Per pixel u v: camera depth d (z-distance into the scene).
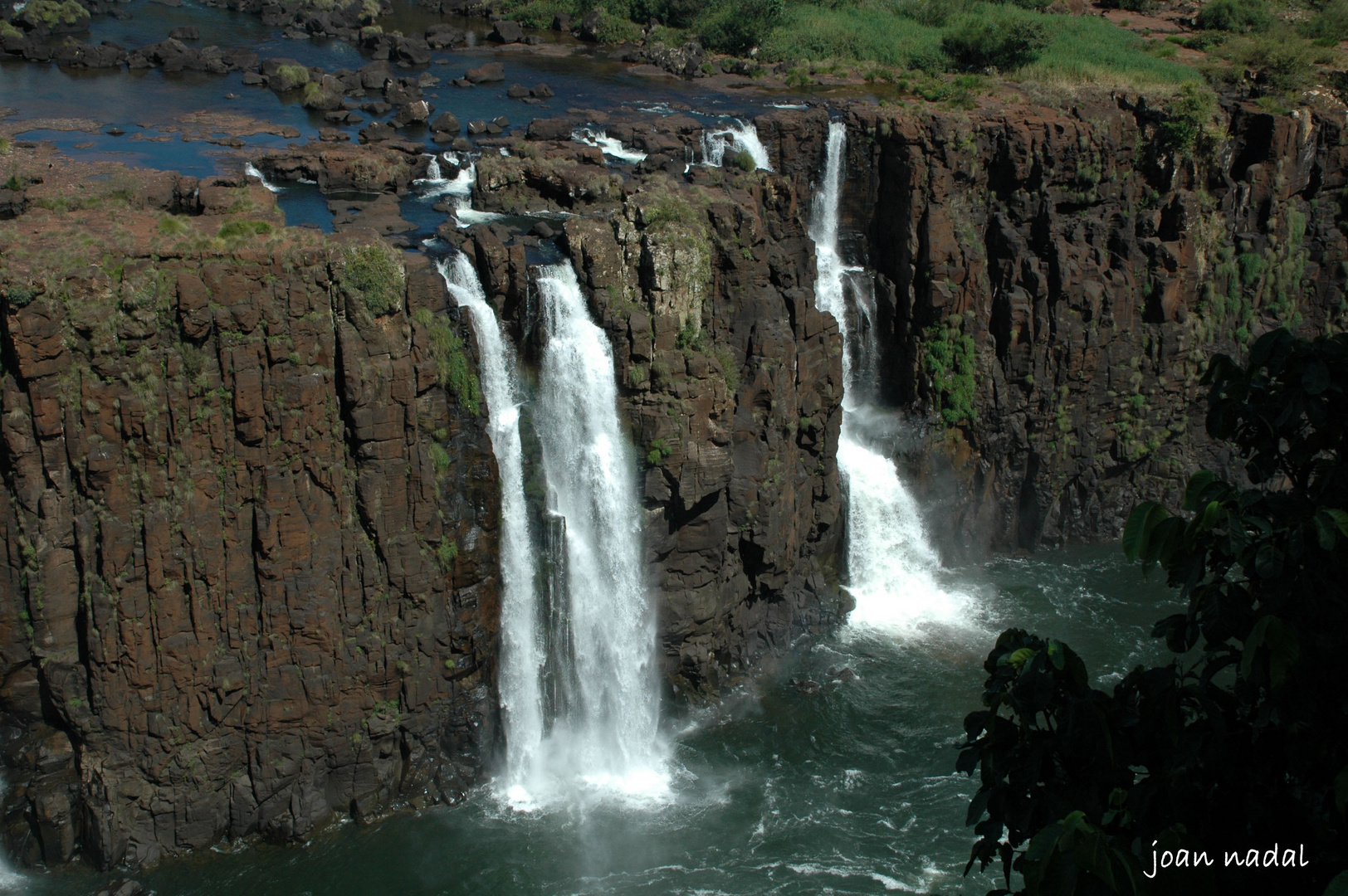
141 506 34.97
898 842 38.31
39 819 35.78
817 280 52.97
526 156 50.91
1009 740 16.88
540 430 42.22
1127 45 79.88
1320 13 88.81
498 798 40.50
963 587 54.22
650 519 43.75
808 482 49.22
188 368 34.75
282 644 37.38
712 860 37.41
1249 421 16.80
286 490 36.41
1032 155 55.69
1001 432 56.50
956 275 54.66
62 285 33.09
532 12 87.19
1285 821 15.57
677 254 43.12
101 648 35.19
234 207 40.47
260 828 38.09
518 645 42.16
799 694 45.78
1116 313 56.84
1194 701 16.70
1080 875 13.52
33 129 52.78
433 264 40.41
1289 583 15.04
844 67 73.56
